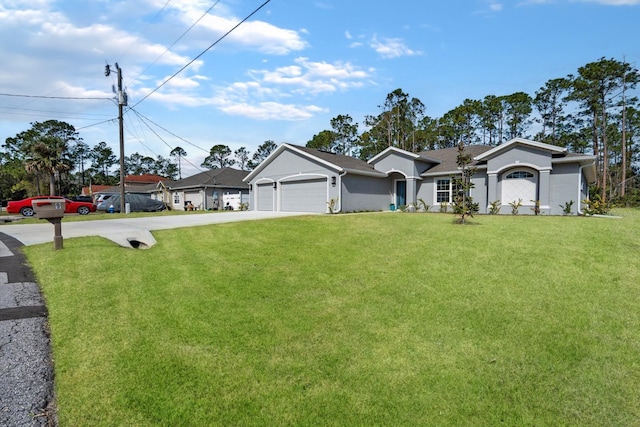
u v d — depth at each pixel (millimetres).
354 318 4395
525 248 7594
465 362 3457
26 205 21734
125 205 20844
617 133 39969
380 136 45312
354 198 18578
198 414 2631
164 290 5207
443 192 19172
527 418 2711
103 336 3760
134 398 2775
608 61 34531
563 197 15070
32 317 4219
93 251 7508
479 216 14328
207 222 13023
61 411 2615
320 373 3230
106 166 72438
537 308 4691
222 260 6918
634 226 10453
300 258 7062
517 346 3758
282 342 3768
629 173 41406
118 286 5324
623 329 4125
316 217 14047
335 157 20625
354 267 6438
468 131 44906
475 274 5996
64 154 58562
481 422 2664
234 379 3088
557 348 3717
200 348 3582
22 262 6711
